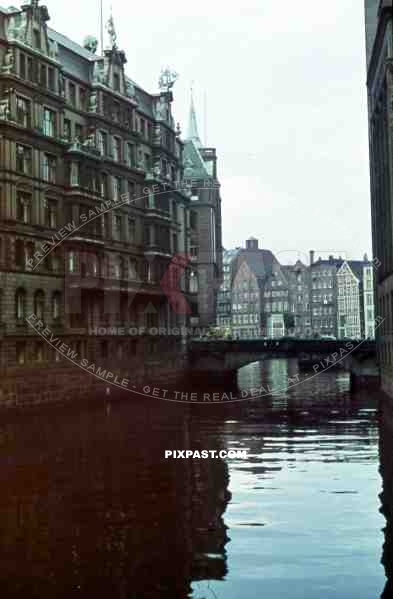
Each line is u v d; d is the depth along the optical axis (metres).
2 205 64.19
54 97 71.44
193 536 24.75
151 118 91.56
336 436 46.97
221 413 61.41
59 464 37.88
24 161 67.62
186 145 108.19
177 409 65.56
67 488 32.22
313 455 39.78
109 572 21.52
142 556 22.91
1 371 62.12
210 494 30.70
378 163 73.69
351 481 33.00
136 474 35.22
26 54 67.88
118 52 84.06
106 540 24.50
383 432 48.47
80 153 72.94
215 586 20.23
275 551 23.08
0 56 65.25
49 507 28.91
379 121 71.12
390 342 63.47
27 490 31.91
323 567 21.56
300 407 65.44
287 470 35.72
